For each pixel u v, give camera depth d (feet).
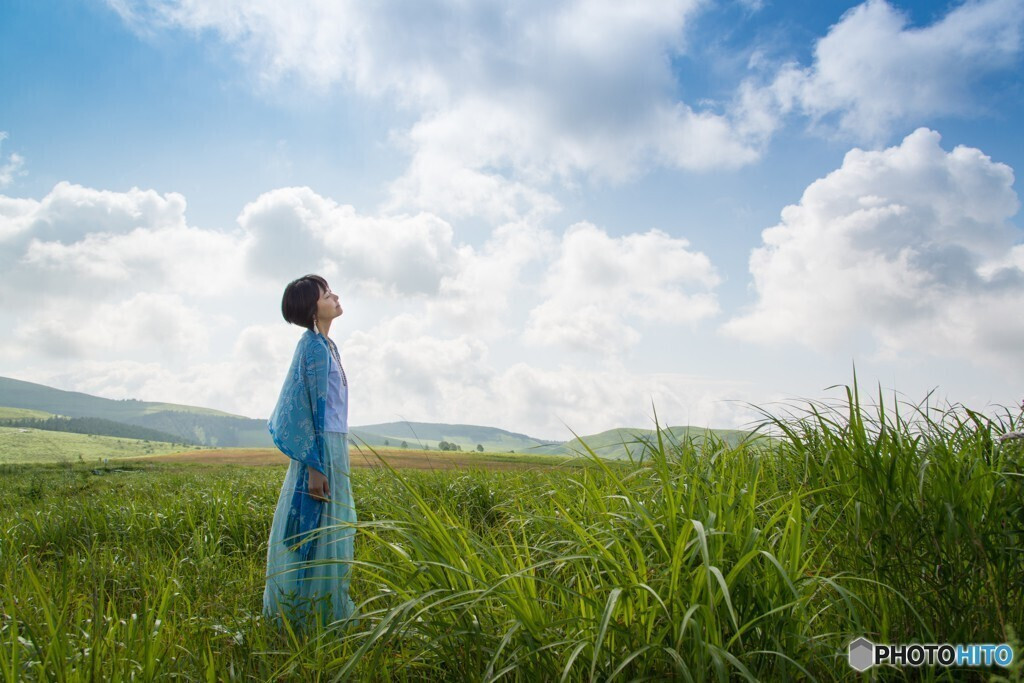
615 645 7.36
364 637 8.88
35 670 8.48
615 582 7.34
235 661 9.65
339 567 12.21
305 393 12.92
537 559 10.00
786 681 6.48
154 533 21.33
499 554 9.14
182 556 17.24
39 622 10.46
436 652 8.45
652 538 8.30
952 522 8.02
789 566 7.31
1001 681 6.50
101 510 24.56
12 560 16.15
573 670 7.39
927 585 8.30
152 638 9.31
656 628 7.26
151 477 43.29
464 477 20.97
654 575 7.78
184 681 8.97
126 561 16.26
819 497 9.84
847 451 9.54
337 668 8.68
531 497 14.28
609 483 11.25
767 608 7.02
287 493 12.81
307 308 13.48
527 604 7.84
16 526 21.93
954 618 8.04
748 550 7.28
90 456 183.42
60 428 636.89
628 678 7.15
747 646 7.12
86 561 15.31
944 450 9.62
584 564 8.88
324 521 12.58
